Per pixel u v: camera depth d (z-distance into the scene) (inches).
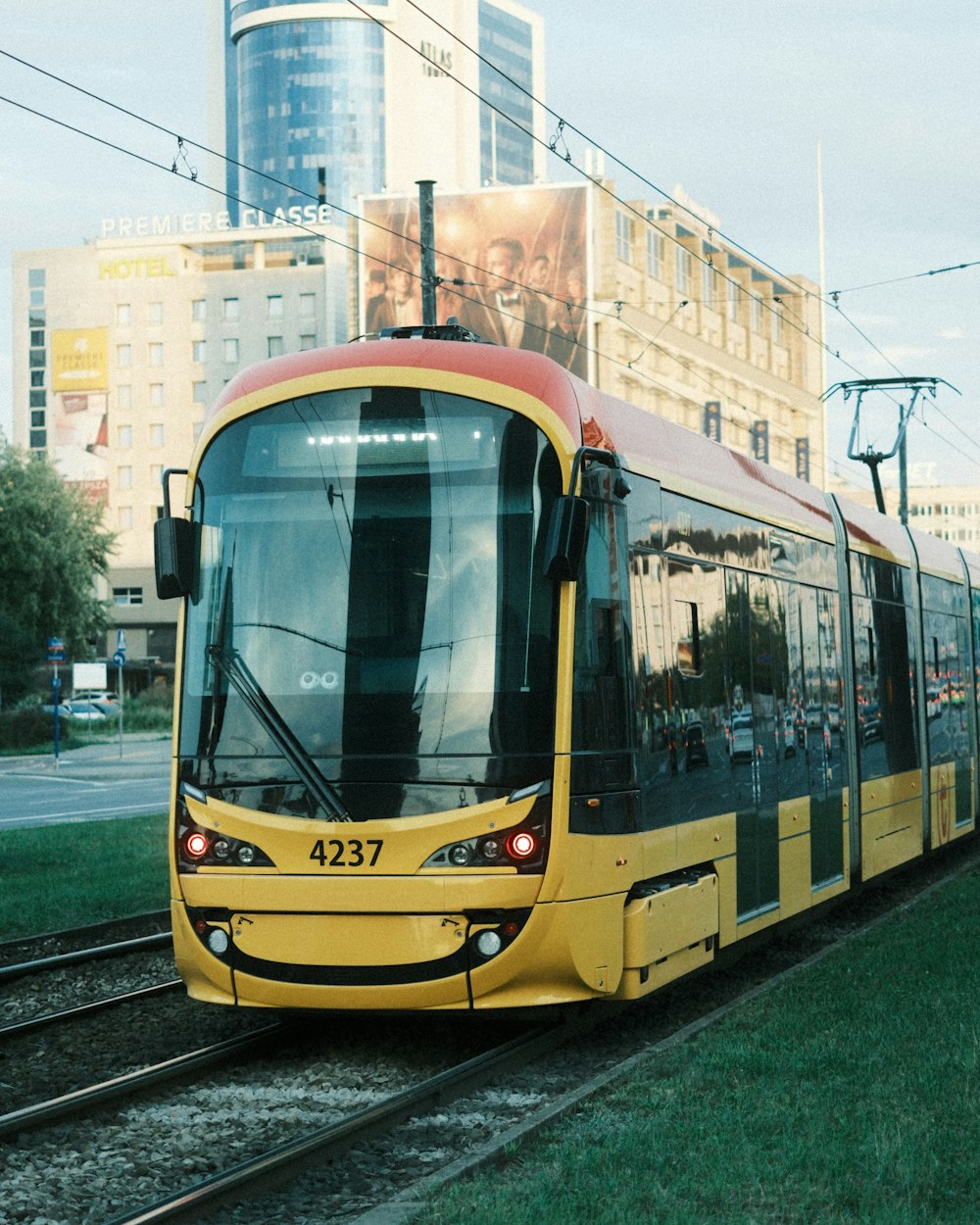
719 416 3535.9
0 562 2480.3
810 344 4242.1
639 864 358.9
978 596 848.3
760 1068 313.1
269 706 340.5
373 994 328.5
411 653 335.9
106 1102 307.9
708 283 3602.4
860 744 577.3
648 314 3280.0
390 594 339.3
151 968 486.6
